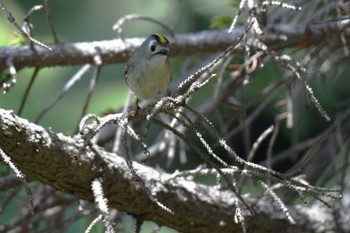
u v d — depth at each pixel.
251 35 9.12
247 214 9.15
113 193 8.32
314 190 7.45
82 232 12.51
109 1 16.73
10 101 14.91
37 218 10.62
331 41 10.19
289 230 9.45
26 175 8.21
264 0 8.62
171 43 10.81
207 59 12.01
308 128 15.27
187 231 9.02
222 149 15.95
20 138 7.43
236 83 10.60
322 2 12.27
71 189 8.17
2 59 9.70
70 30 16.31
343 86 14.73
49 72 15.11
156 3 16.16
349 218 9.85
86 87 15.65
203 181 14.22
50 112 15.09
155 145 11.16
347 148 10.32
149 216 8.73
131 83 10.84
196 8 13.66
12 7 14.01
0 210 9.77
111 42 10.57
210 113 10.88
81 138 7.99
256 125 16.33
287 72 11.26
